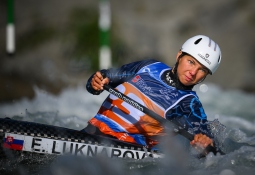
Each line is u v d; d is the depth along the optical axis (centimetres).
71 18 4903
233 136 1934
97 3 5081
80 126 2270
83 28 4759
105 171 1547
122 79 1789
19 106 3025
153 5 5300
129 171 1562
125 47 4603
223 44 4919
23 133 1627
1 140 1606
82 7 5022
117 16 4981
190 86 1705
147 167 1602
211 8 5212
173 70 1714
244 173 1526
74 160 1595
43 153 1633
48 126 1675
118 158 1656
